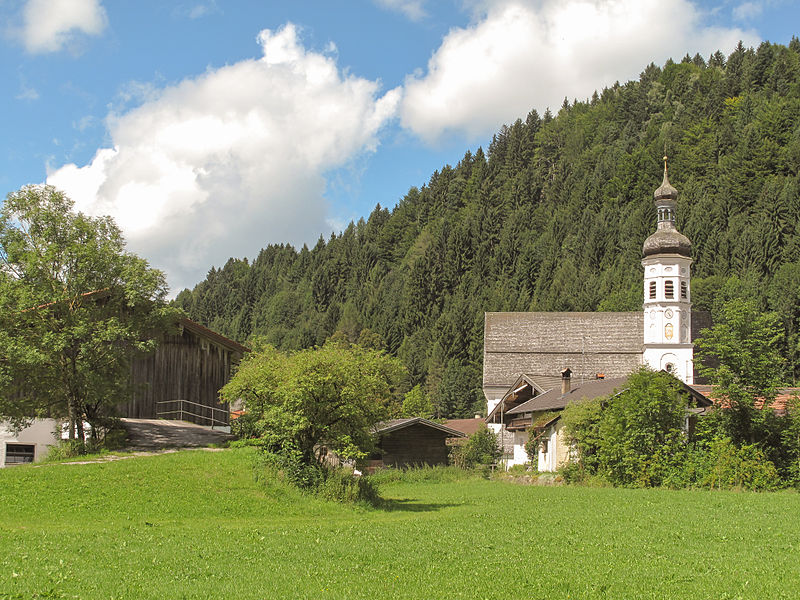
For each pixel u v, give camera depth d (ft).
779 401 151.84
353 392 94.02
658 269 245.04
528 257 490.90
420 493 124.16
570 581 48.19
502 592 45.47
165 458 103.76
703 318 277.64
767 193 406.82
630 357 266.16
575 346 272.10
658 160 521.65
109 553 56.34
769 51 630.74
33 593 43.98
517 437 205.26
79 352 117.29
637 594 44.93
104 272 122.42
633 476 132.87
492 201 636.07
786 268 349.00
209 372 149.69
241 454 107.14
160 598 43.29
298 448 96.12
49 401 119.34
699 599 43.68
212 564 53.01
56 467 97.14
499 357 273.54
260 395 97.86
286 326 624.59
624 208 512.63
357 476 103.60
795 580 48.11
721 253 391.45
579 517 82.58
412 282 492.54
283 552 57.98
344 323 498.28
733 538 65.51
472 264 518.37
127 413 140.56
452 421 283.38
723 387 138.10
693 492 115.44
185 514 80.48
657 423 133.69
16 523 73.05
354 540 64.69
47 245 119.96
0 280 117.91
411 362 404.36
